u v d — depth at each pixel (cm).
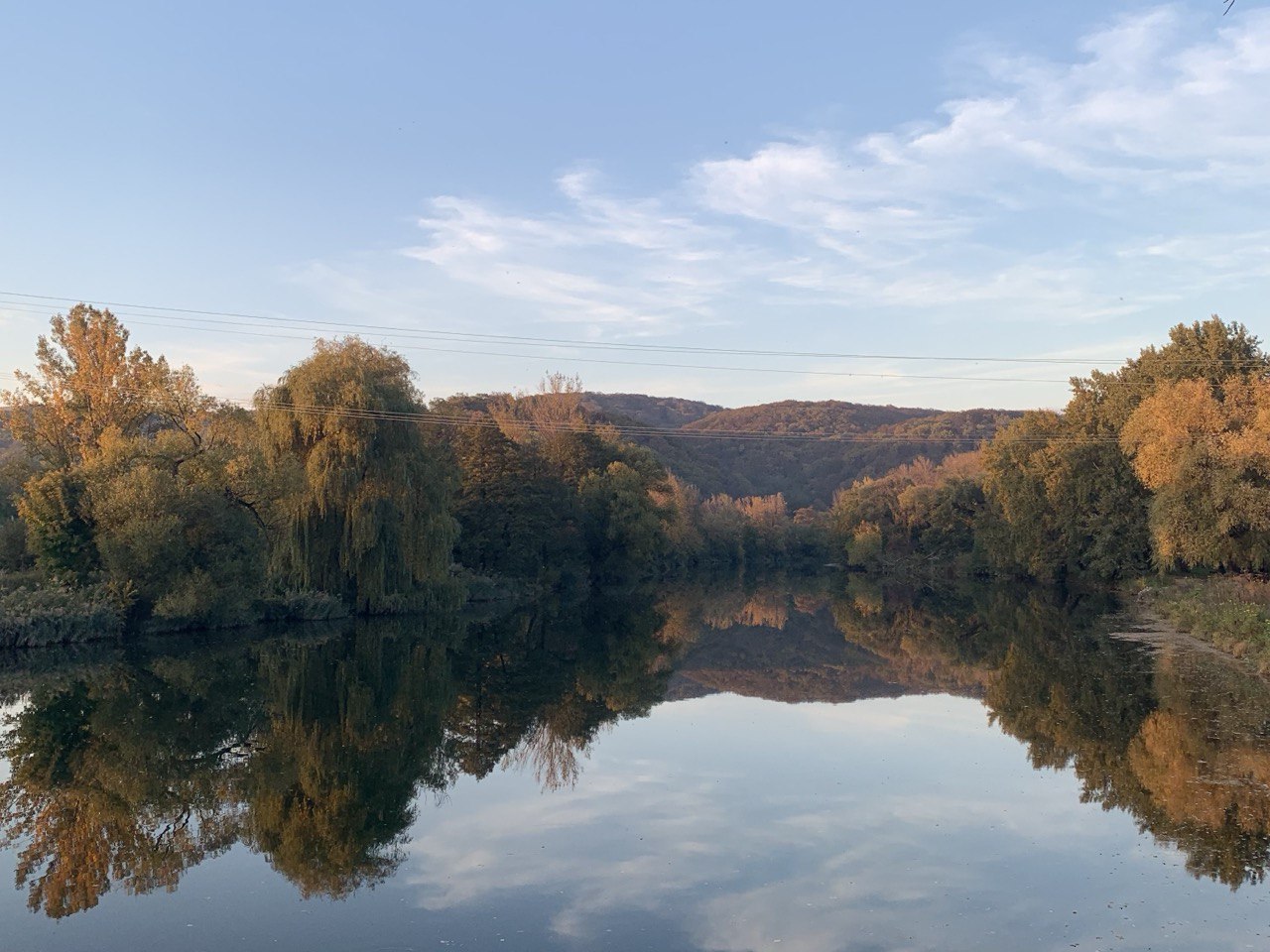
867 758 2008
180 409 4234
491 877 1314
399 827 1559
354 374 4391
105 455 3938
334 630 4234
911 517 10688
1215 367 5369
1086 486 6131
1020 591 6956
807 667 3550
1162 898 1180
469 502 6525
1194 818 1488
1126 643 3619
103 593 3744
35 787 1803
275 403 4359
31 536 3775
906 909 1166
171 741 2192
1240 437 4406
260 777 1888
